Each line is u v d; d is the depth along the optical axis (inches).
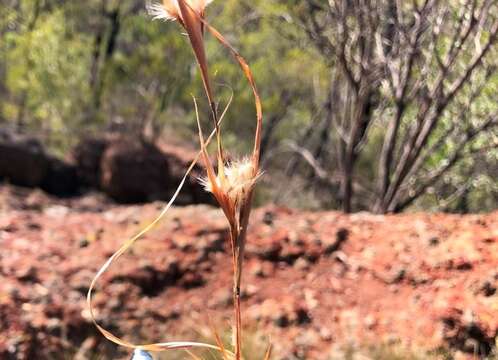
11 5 746.2
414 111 394.3
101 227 290.5
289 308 238.1
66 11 740.0
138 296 246.8
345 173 377.4
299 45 440.5
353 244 266.2
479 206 472.7
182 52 664.4
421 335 223.0
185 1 45.4
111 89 701.3
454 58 318.0
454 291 235.8
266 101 634.8
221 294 247.9
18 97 733.3
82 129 671.1
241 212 48.2
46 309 236.1
